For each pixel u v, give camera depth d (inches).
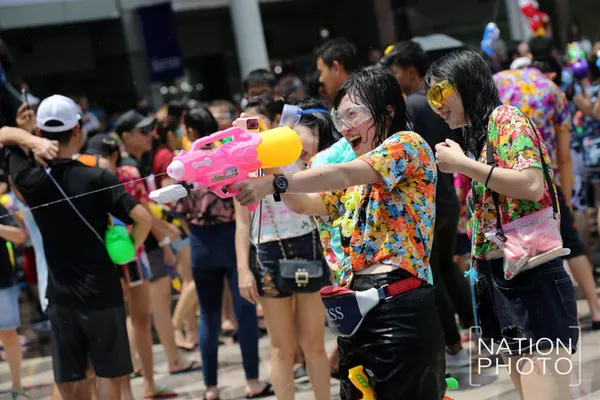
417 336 134.3
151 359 255.4
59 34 634.2
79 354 200.1
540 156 146.0
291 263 195.9
